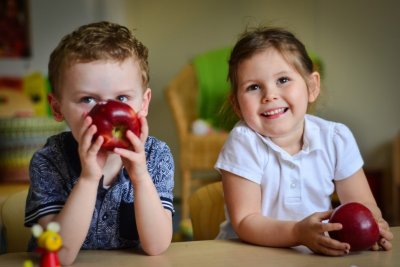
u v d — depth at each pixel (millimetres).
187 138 3662
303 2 4504
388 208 4328
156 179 1196
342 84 4426
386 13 4324
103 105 998
